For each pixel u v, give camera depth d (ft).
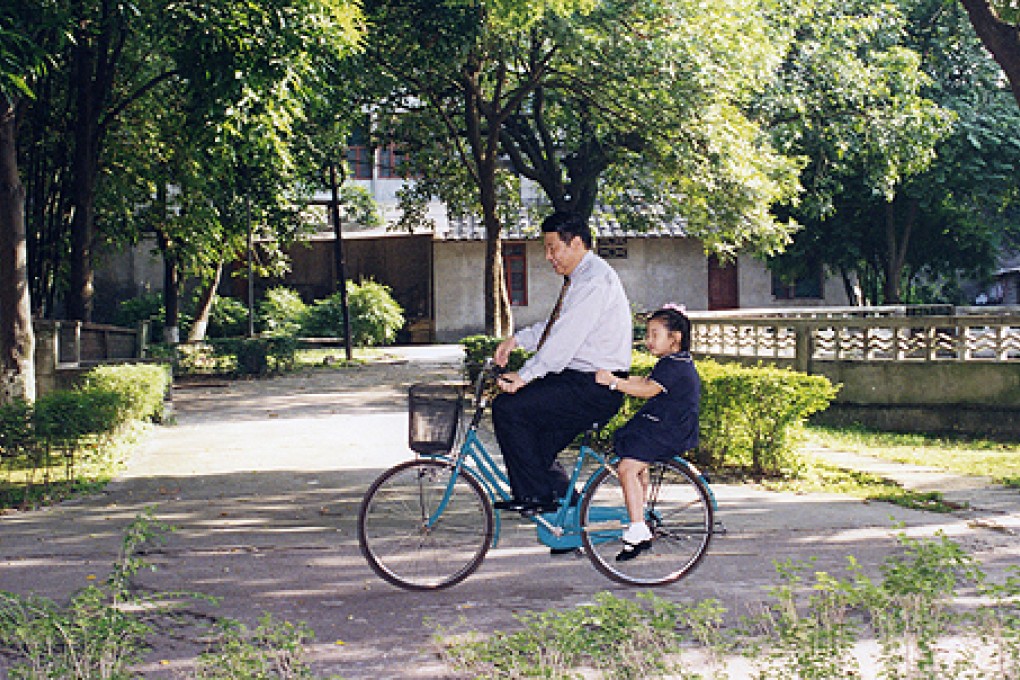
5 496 30.17
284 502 28.94
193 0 39.14
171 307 88.69
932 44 98.53
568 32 58.80
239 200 85.56
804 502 27.99
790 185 73.87
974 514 25.81
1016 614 16.56
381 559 19.40
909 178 94.48
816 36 84.53
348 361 90.84
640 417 19.42
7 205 42.50
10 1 36.29
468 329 117.39
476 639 15.67
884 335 49.19
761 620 15.64
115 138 70.74
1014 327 45.39
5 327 42.37
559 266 19.38
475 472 19.74
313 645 16.03
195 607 18.17
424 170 90.38
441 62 60.85
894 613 14.60
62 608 17.93
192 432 46.55
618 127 67.67
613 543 19.54
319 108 49.06
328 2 41.29
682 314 19.61
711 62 62.95
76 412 32.86
